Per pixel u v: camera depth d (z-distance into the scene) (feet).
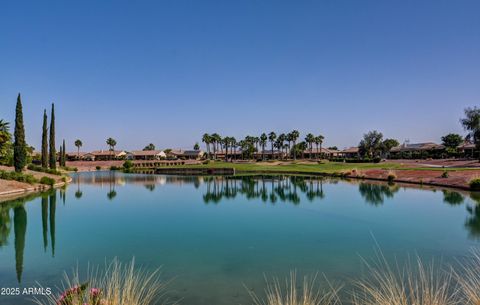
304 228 49.80
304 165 238.68
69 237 45.62
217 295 25.31
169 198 90.12
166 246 40.50
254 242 42.06
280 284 27.55
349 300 23.44
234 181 144.97
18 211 68.23
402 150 326.44
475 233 44.68
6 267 32.68
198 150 440.45
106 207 74.02
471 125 174.50
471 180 84.79
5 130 124.16
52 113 167.63
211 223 55.01
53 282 28.32
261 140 378.32
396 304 15.87
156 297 24.88
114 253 37.50
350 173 139.64
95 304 15.38
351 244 40.32
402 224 51.13
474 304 16.75
